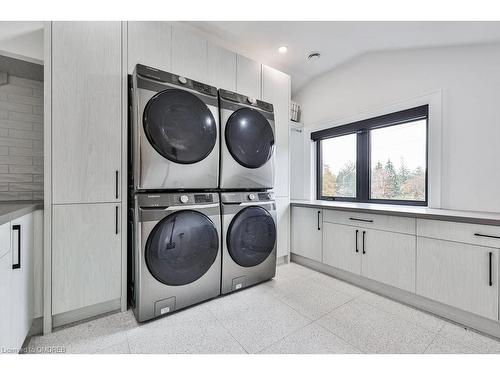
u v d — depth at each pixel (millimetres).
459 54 2000
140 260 1546
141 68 1579
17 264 1172
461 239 1567
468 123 1945
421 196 2326
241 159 2086
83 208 1562
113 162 1664
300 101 3506
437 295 1677
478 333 1510
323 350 1343
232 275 2029
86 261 1576
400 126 2484
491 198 1835
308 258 2732
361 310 1790
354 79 2801
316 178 3367
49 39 1460
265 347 1366
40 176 1875
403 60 2365
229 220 2002
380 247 2020
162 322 1608
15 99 1794
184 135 1727
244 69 2402
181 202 1724
